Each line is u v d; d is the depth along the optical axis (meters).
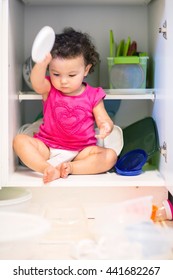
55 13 1.62
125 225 1.20
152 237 1.14
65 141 1.42
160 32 1.31
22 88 1.54
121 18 1.62
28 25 1.61
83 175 1.39
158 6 1.41
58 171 1.34
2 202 1.25
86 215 1.38
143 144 1.47
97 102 1.41
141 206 1.25
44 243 1.18
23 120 1.61
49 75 1.46
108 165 1.40
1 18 1.24
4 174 1.30
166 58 1.28
